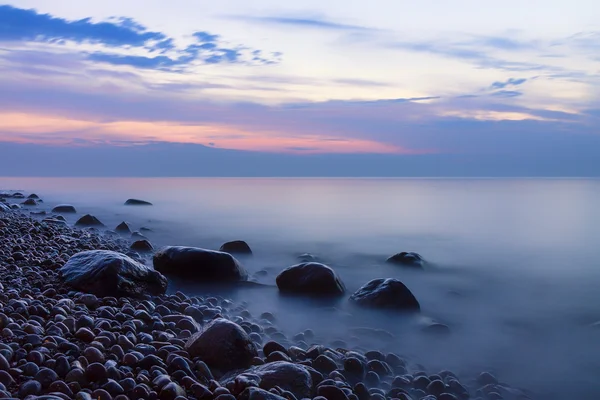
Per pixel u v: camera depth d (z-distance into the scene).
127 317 6.62
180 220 21.52
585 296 10.37
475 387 6.02
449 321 8.62
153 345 5.67
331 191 47.78
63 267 8.46
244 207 27.78
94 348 4.99
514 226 20.64
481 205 30.95
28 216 20.64
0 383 3.98
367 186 63.53
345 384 5.27
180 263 10.24
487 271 12.70
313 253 14.54
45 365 4.59
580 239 17.62
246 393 4.43
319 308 8.81
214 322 5.77
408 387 5.69
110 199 31.80
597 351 7.29
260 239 16.89
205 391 4.49
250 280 10.66
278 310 8.71
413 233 18.61
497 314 9.08
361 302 8.88
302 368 5.10
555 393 5.97
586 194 44.78
